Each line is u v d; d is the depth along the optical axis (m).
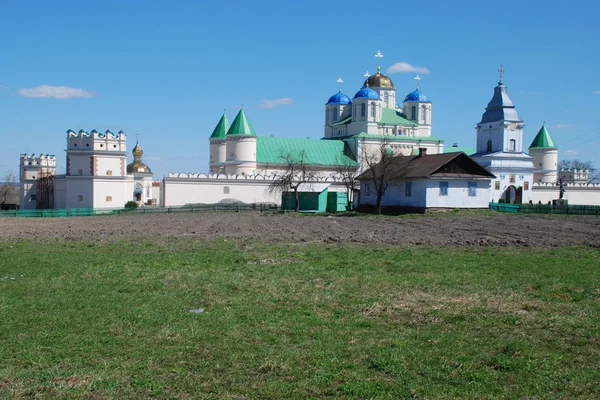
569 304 17.28
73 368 11.66
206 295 18.56
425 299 17.91
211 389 10.60
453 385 10.86
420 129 115.81
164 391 10.49
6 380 10.98
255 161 99.88
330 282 20.84
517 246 32.94
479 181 67.69
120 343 13.29
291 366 11.77
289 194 84.31
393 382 10.95
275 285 20.27
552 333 14.24
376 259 27.02
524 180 94.81
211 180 90.81
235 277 21.97
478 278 21.70
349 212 71.88
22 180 104.88
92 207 87.50
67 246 33.22
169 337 13.74
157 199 121.69
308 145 107.44
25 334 13.95
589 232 42.16
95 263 25.67
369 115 109.81
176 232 43.06
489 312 16.27
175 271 23.45
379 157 99.06
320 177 93.50
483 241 34.91
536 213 67.88
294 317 15.66
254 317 15.63
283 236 39.59
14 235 40.94
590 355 12.56
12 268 24.23
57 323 14.98
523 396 10.36
